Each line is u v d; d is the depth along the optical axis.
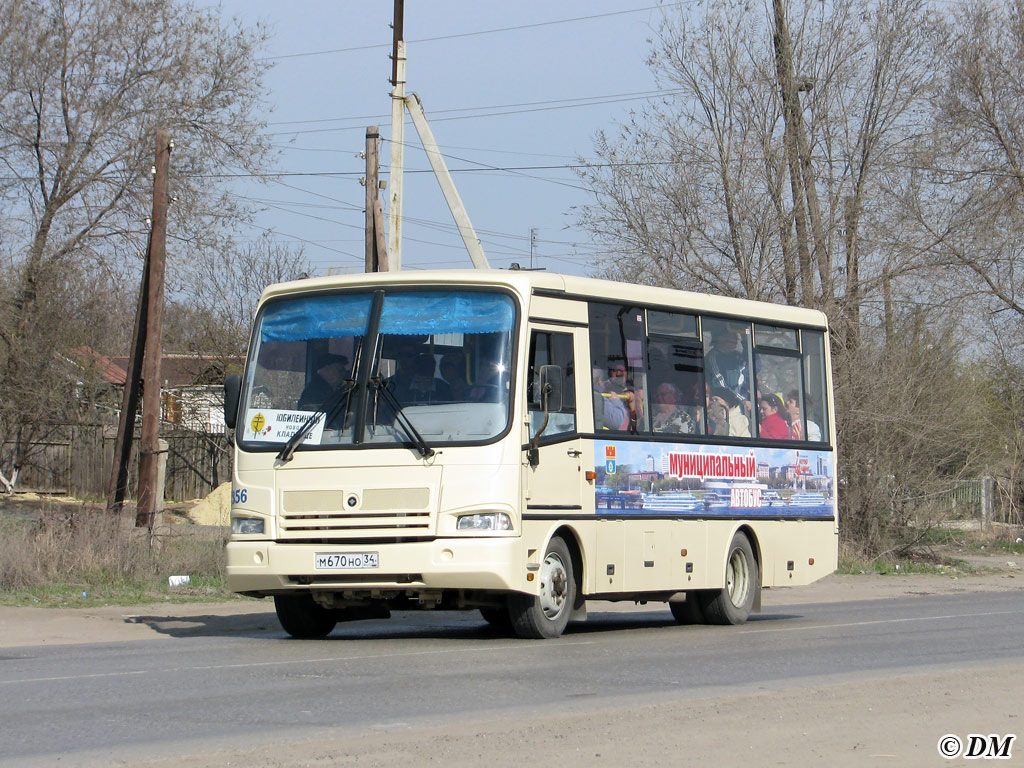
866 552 32.34
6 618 16.67
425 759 7.39
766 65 34.09
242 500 14.09
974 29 38.56
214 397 45.94
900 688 10.29
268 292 14.77
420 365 13.92
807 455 18.89
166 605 19.16
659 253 34.16
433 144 30.73
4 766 7.14
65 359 38.56
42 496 41.09
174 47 38.41
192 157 38.34
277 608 14.91
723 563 17.00
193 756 7.39
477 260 30.55
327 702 9.39
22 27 36.38
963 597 23.98
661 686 10.35
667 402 16.25
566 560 14.50
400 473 13.53
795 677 11.06
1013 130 38.03
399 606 14.30
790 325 18.81
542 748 7.73
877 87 33.97
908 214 33.91
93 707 9.16
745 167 33.66
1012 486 39.38
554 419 14.34
